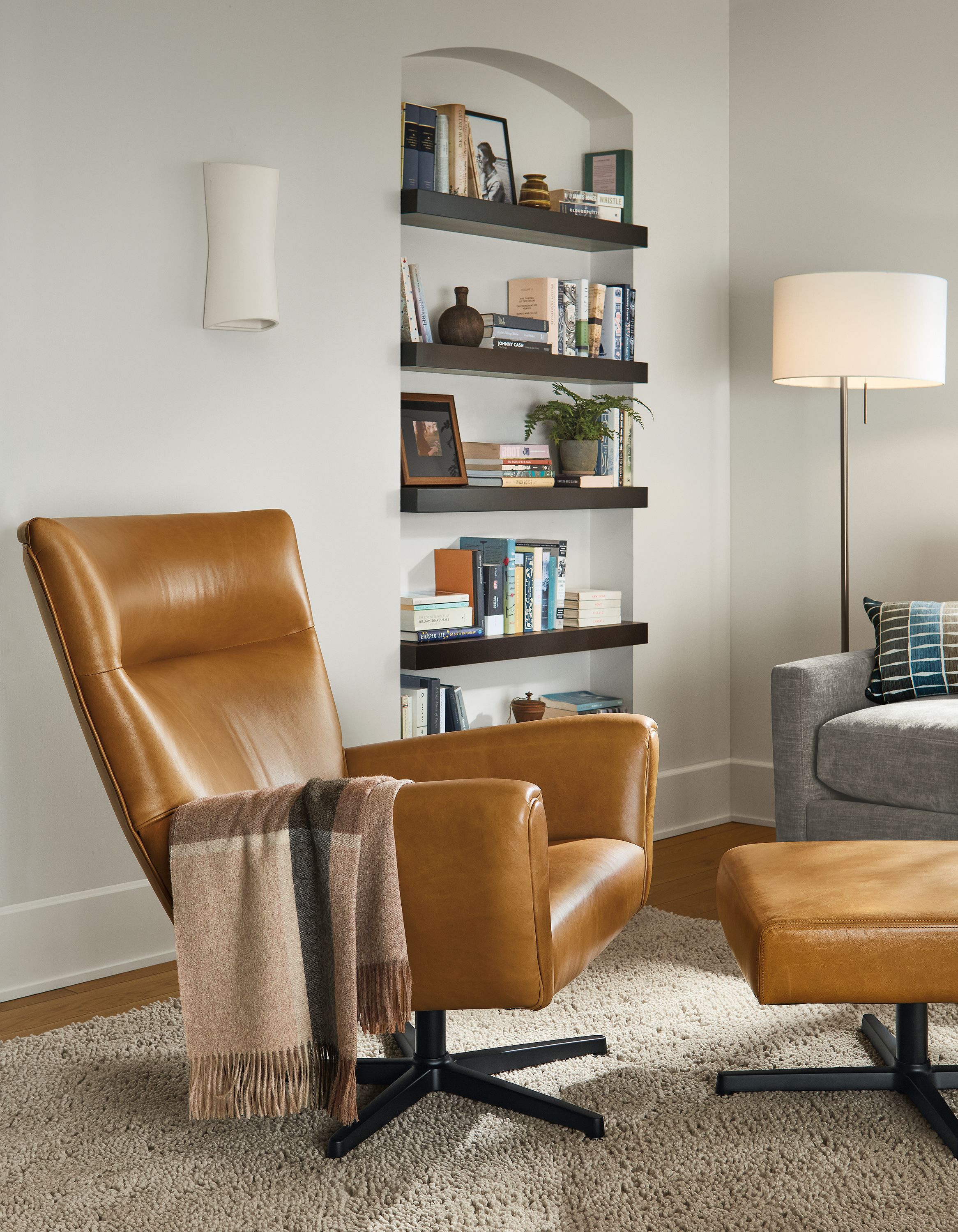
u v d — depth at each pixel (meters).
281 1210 1.82
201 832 1.84
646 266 4.07
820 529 4.19
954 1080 2.13
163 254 2.84
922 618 3.31
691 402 4.25
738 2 4.26
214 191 2.88
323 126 3.12
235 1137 2.05
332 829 1.80
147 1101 2.18
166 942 2.96
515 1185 1.88
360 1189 1.87
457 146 3.51
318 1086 1.84
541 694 4.14
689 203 4.20
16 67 2.59
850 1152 1.97
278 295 3.01
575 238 3.82
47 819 2.75
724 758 4.38
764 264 4.27
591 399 4.01
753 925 1.89
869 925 1.84
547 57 3.74
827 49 4.07
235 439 2.99
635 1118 2.09
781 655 4.30
